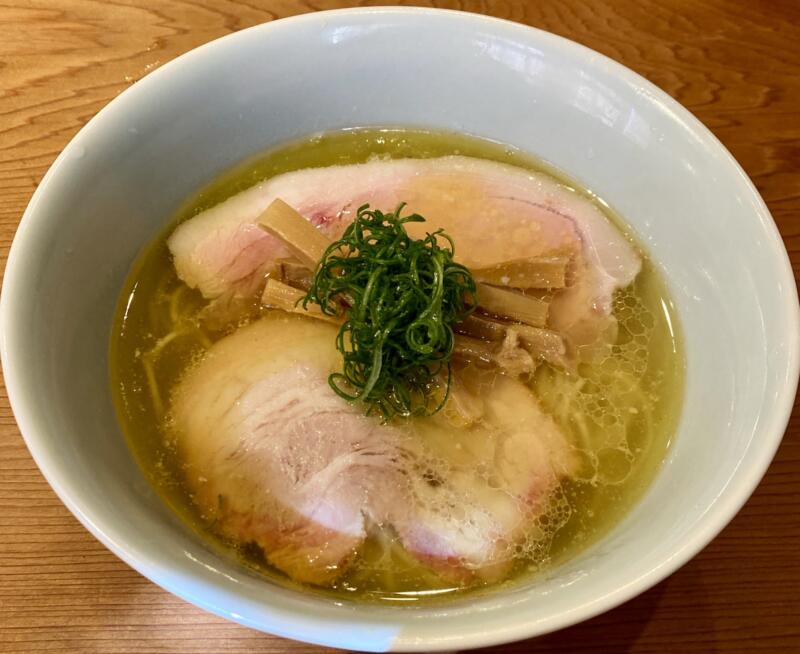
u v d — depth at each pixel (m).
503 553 0.16
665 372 0.19
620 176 0.20
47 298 0.16
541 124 0.21
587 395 0.19
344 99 0.21
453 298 0.17
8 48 0.24
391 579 0.16
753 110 0.24
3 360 0.14
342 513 0.17
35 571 0.17
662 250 0.20
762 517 0.18
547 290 0.20
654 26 0.26
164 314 0.19
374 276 0.17
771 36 0.26
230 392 0.18
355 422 0.18
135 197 0.19
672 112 0.19
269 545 0.16
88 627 0.16
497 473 0.17
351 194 0.22
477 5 0.26
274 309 0.20
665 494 0.16
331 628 0.12
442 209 0.21
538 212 0.21
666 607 0.17
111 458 0.16
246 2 0.26
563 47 0.19
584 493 0.17
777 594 0.17
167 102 0.19
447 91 0.21
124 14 0.25
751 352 0.16
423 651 0.12
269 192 0.21
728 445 0.15
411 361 0.17
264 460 0.17
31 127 0.23
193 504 0.17
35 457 0.13
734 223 0.17
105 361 0.18
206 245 0.20
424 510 0.17
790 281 0.16
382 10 0.20
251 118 0.21
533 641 0.17
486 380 0.19
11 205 0.21
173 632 0.16
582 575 0.13
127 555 0.12
